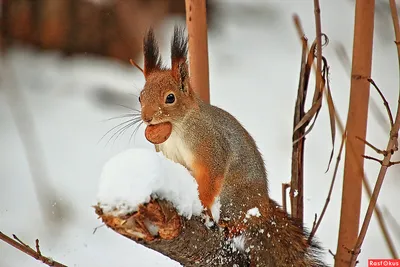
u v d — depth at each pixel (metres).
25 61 15.41
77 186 11.66
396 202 10.21
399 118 5.31
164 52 13.65
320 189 10.89
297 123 6.57
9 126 13.61
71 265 9.02
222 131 6.70
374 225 9.70
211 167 6.57
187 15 6.79
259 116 13.30
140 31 14.98
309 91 13.17
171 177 5.03
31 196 11.38
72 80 14.90
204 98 6.86
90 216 10.73
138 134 12.98
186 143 6.64
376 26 15.29
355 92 6.15
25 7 15.41
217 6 16.69
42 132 13.28
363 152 6.20
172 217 4.95
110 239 9.86
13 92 14.36
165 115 6.52
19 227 10.39
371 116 12.41
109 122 13.59
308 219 9.95
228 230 6.36
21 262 9.23
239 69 14.88
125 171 4.87
